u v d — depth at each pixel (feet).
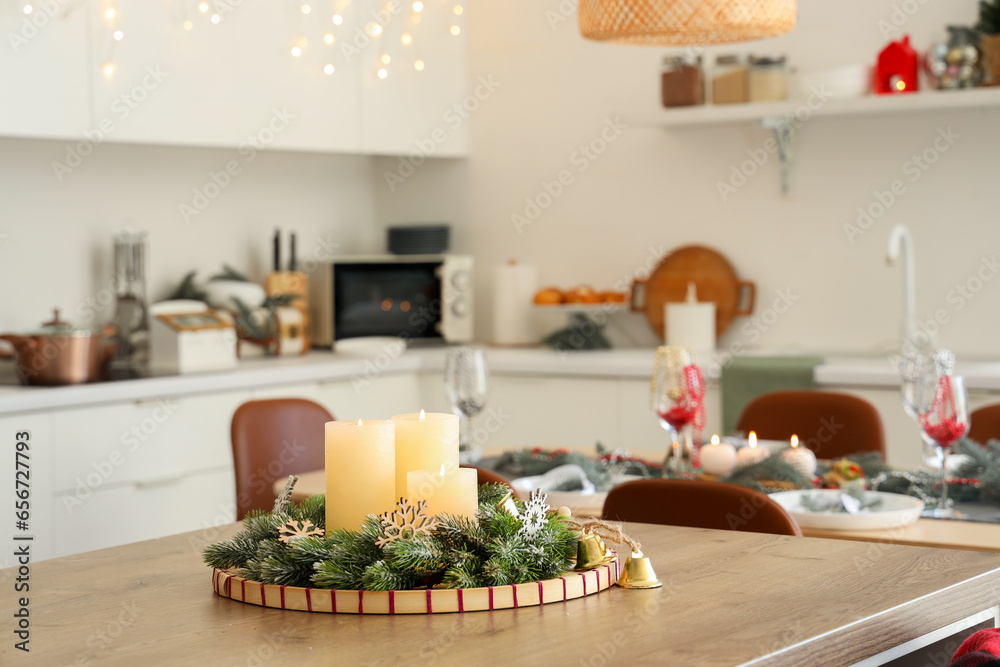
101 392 9.86
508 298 13.56
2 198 11.06
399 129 13.41
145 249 12.31
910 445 10.14
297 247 14.07
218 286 12.44
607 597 3.55
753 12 6.94
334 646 3.09
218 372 10.96
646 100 13.12
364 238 15.05
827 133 12.01
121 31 10.54
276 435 8.68
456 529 3.56
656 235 13.16
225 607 3.56
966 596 3.72
